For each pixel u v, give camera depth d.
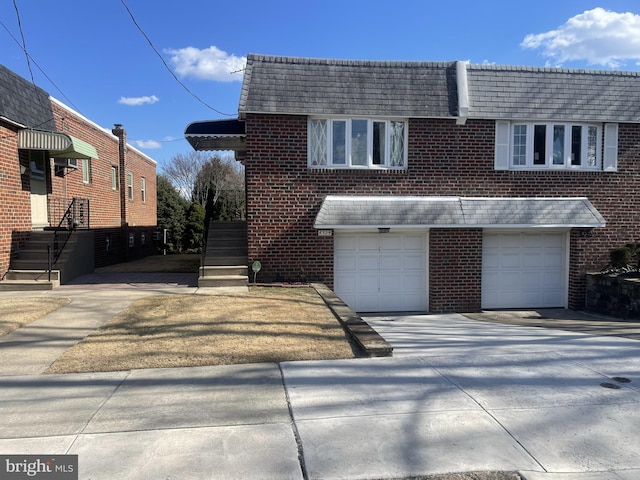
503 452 3.63
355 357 6.01
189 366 5.55
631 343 7.19
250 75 11.65
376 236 12.32
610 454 3.62
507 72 12.52
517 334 8.35
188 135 12.38
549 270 12.91
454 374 5.43
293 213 11.73
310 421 4.15
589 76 12.78
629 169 12.69
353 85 11.91
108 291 10.33
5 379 5.12
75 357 5.79
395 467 3.41
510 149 12.33
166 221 29.30
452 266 12.23
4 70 11.27
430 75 12.27
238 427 4.03
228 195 40.47
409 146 12.02
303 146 11.68
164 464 3.44
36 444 3.72
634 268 12.30
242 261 11.91
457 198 12.09
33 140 11.55
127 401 4.56
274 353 6.01
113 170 19.38
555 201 12.27
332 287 11.91
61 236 12.49
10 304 8.65
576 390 4.93
